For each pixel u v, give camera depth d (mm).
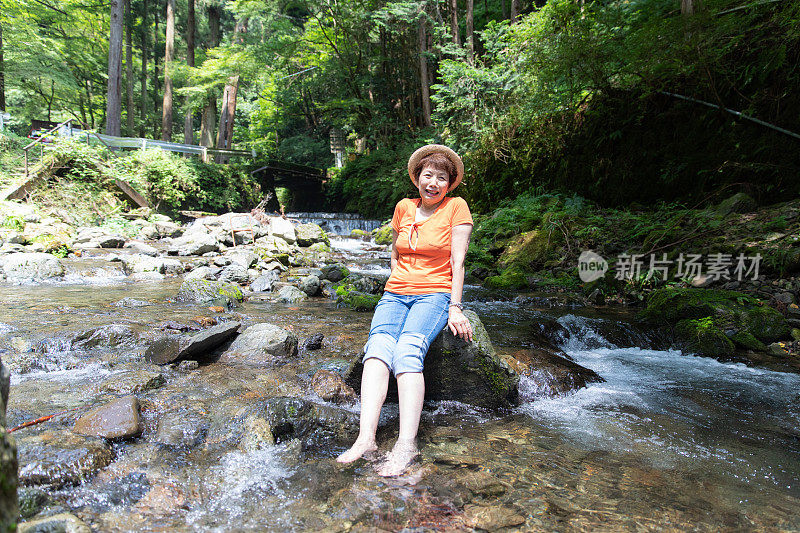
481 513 1489
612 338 4223
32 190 11406
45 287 5617
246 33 24188
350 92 21016
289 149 26406
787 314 4391
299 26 23281
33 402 2238
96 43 25828
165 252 8977
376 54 20734
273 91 26891
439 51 18078
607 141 10000
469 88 13203
